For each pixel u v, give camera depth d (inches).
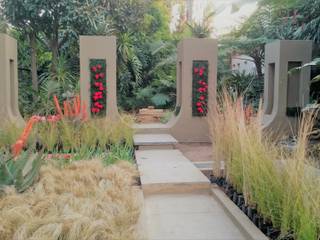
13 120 239.0
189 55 284.8
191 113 288.5
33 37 409.1
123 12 458.3
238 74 420.8
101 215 96.0
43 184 124.1
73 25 398.6
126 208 104.8
